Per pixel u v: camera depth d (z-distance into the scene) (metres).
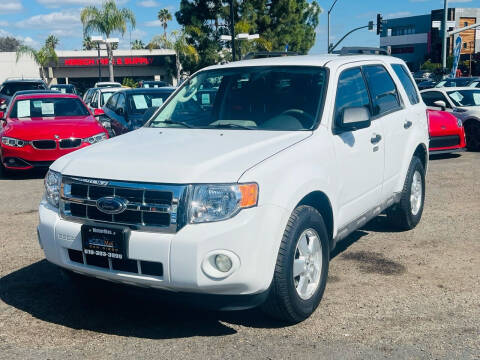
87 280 4.00
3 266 5.34
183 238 3.41
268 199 3.57
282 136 4.22
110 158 3.89
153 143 4.21
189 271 3.41
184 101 5.14
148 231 3.52
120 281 3.67
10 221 7.05
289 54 5.98
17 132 9.90
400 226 6.25
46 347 3.72
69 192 3.83
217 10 42.31
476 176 9.62
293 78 4.75
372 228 6.45
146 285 3.59
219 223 3.44
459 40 27.12
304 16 49.72
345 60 5.06
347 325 3.96
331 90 4.59
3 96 21.34
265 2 43.38
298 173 3.83
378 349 3.60
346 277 4.91
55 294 4.63
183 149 3.96
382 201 5.46
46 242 3.93
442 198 7.95
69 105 11.27
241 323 4.02
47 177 4.11
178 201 3.46
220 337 3.81
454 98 13.32
